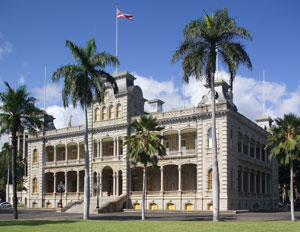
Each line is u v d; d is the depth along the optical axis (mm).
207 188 64625
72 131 83562
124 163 73812
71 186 87188
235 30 41156
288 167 96375
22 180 101188
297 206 100125
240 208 67312
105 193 78875
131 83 78562
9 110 48469
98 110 79750
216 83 71312
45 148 89438
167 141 73250
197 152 66750
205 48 42094
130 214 58656
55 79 48000
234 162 66125
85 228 31812
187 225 34156
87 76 48562
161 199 69750
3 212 67688
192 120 67812
